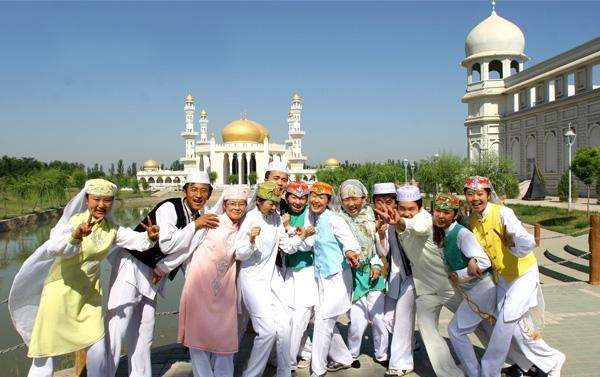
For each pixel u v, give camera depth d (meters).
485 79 45.88
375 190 5.71
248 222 4.95
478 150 47.06
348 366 5.52
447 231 4.88
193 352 4.83
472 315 4.87
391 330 5.70
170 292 13.19
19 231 32.25
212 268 4.80
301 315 5.28
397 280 5.51
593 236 10.23
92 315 4.55
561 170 37.03
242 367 5.68
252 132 82.69
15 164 69.50
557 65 36.94
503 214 4.67
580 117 34.56
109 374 4.70
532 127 41.12
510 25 45.72
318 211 5.33
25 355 8.57
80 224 4.18
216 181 79.25
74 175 57.09
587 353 5.91
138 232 4.79
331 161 93.50
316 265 5.30
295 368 5.32
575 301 8.73
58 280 4.35
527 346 4.84
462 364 4.98
